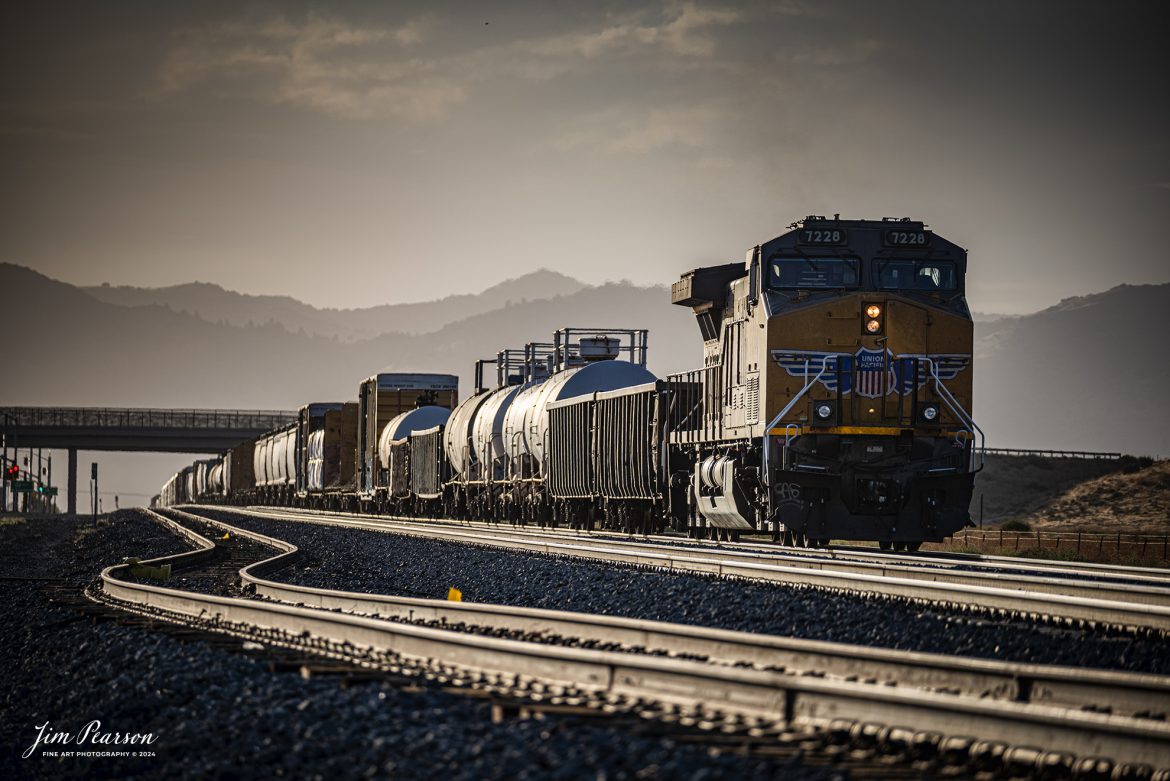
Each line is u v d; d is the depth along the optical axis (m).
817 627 50.16
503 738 28.33
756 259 89.62
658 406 111.69
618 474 121.00
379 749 28.66
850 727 28.69
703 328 106.25
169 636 52.72
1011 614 53.16
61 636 58.69
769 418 86.69
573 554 92.94
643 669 34.28
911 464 86.94
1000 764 26.22
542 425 145.62
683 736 27.94
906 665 34.91
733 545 97.00
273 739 31.39
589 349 156.50
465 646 41.31
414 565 96.62
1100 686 31.14
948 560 83.75
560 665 36.97
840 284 88.19
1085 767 25.27
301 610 54.72
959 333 88.25
